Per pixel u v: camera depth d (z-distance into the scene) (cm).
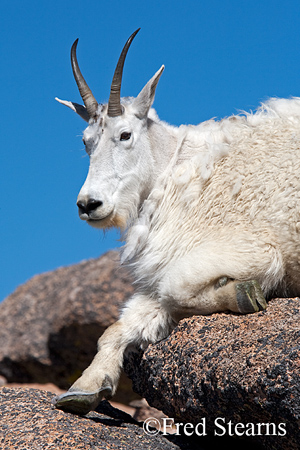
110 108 1752
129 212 1752
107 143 1738
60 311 4059
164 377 1564
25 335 4256
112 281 3947
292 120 1731
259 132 1727
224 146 1720
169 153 1825
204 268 1581
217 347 1452
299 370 1227
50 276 4706
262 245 1575
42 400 1591
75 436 1398
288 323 1408
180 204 1722
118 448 1407
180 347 1546
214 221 1666
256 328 1448
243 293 1523
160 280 1698
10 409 1524
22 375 4262
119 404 3650
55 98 1933
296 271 1590
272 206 1582
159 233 1731
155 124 1841
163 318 1677
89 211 1688
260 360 1309
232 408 1378
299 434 1236
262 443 1388
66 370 4138
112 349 1652
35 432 1403
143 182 1770
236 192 1634
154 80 1772
